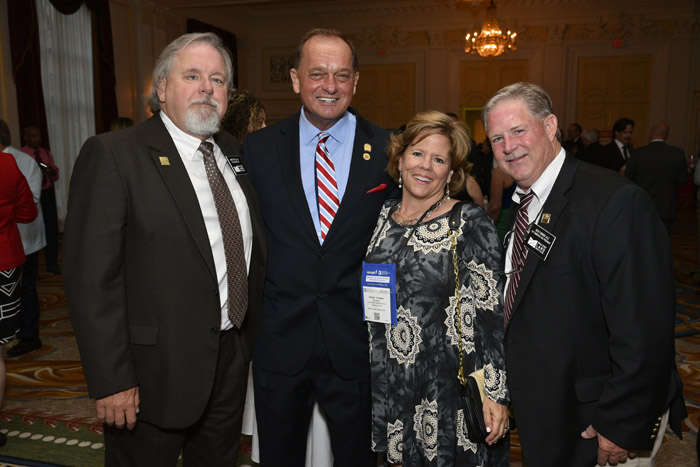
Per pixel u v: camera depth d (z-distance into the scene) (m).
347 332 1.85
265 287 1.93
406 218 1.78
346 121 1.99
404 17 12.58
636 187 1.38
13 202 2.71
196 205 1.60
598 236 1.37
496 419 1.56
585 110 12.04
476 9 12.06
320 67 1.82
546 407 1.44
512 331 1.51
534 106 1.46
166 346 1.55
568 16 11.80
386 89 12.92
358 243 1.88
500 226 3.73
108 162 1.51
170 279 1.55
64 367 3.71
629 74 11.73
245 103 2.48
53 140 8.61
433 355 1.67
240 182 1.83
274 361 1.86
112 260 1.48
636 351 1.32
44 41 8.40
